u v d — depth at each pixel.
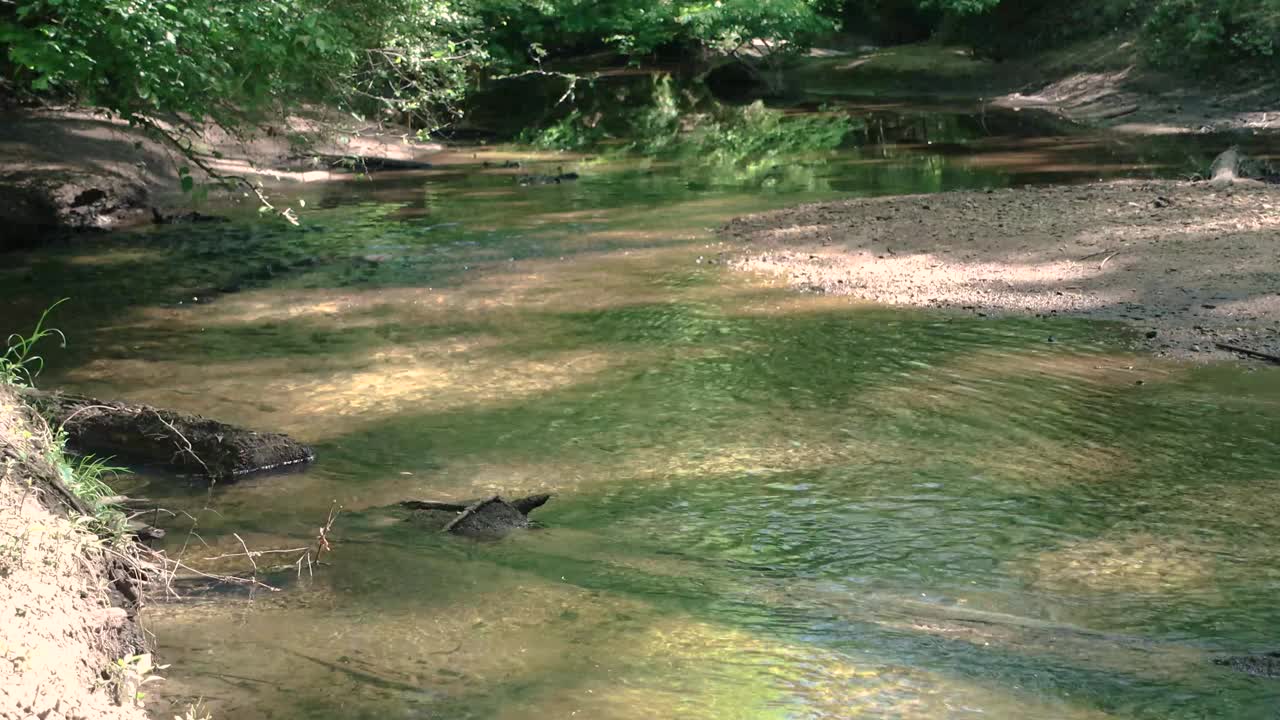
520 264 14.06
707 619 5.40
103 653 4.55
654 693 4.70
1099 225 14.66
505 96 31.75
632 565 6.05
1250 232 13.70
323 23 10.10
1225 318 10.70
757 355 10.00
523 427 8.31
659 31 33.59
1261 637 5.21
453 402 8.88
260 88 9.80
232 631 5.25
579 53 37.88
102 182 17.41
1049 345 10.14
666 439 8.04
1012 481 7.21
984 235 14.58
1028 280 12.42
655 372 9.56
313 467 7.58
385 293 12.62
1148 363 9.58
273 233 16.38
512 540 6.39
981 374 9.37
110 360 10.11
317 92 11.34
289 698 4.66
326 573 5.92
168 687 4.73
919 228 15.22
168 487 7.23
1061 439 7.93
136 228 16.84
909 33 46.06
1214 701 4.58
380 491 7.16
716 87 35.53
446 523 6.62
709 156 25.12
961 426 8.21
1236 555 6.14
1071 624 5.36
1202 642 5.16
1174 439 7.88
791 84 37.47
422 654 5.05
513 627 5.31
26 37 8.62
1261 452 7.61
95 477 6.46
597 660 4.98
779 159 24.11
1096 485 7.14
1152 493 7.00
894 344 10.26
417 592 5.69
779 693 4.69
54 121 19.39
